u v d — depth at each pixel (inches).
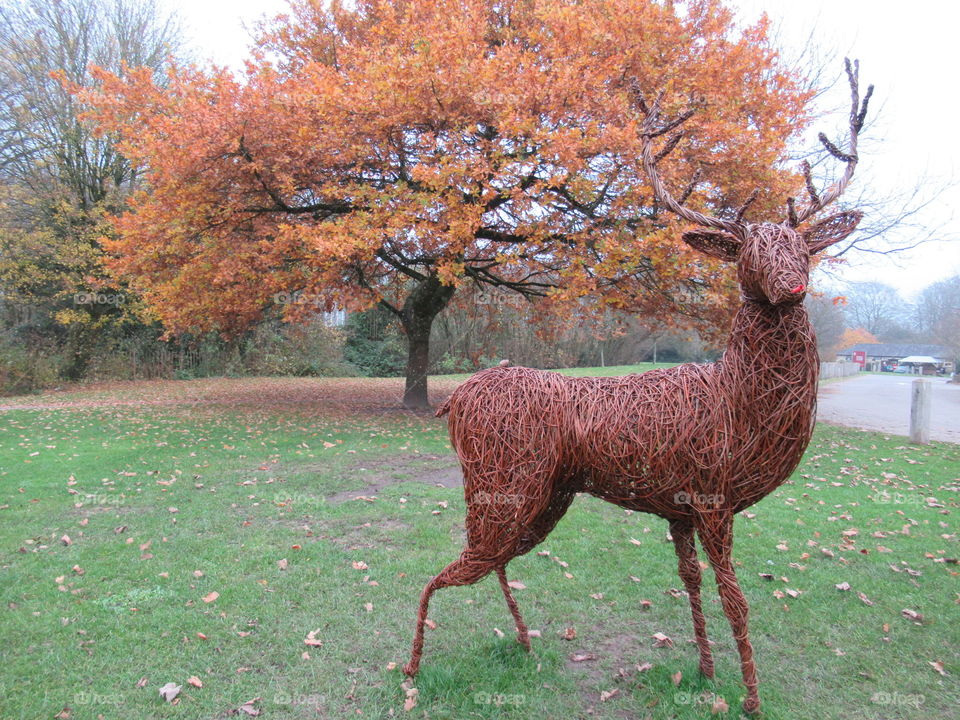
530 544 116.9
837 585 158.2
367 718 104.1
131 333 776.9
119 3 713.0
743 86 362.0
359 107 328.8
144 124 390.6
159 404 518.6
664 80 328.2
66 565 164.1
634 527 203.5
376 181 403.2
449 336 955.3
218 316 434.9
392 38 396.8
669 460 97.7
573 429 103.3
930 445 362.3
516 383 106.4
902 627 138.1
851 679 118.0
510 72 329.4
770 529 202.7
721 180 338.0
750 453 95.8
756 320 95.7
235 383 733.3
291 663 121.0
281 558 172.7
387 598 149.3
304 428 387.9
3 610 138.5
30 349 678.5
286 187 351.9
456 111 340.5
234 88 327.9
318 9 466.3
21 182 674.2
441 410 115.3
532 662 121.6
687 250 303.3
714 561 100.3
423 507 219.3
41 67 656.4
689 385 100.0
